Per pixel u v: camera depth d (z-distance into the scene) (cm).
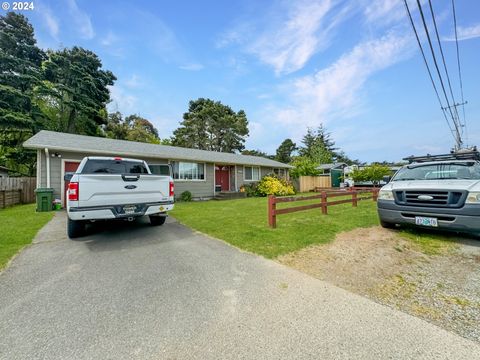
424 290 260
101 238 473
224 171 1656
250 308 219
